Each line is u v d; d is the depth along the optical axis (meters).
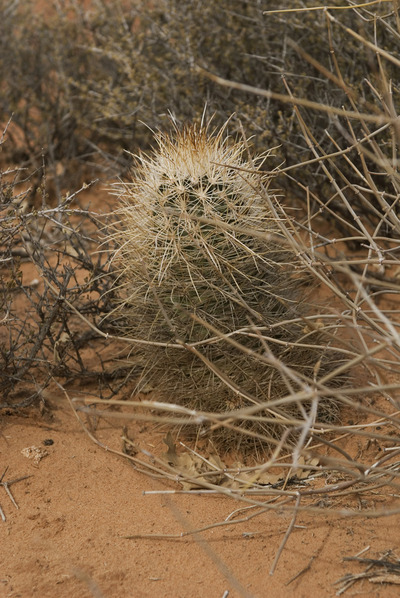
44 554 2.19
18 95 5.01
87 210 3.40
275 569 2.07
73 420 2.89
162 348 2.62
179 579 2.07
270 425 2.58
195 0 4.32
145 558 2.16
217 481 2.48
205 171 2.46
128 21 4.88
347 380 2.86
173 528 2.28
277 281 2.63
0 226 2.95
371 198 3.63
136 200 2.62
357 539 2.16
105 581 2.07
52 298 3.20
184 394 2.66
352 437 2.66
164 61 4.30
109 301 3.16
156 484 2.52
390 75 3.54
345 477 2.45
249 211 2.52
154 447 2.73
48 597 2.02
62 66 4.91
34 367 3.13
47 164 4.85
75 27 5.03
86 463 2.63
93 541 2.24
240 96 4.16
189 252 2.44
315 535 2.19
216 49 4.24
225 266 2.46
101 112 4.59
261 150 3.69
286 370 1.82
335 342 2.94
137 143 4.51
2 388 2.93
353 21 3.75
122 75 4.63
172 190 2.44
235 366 2.54
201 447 2.71
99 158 5.00
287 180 3.85
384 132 3.44
